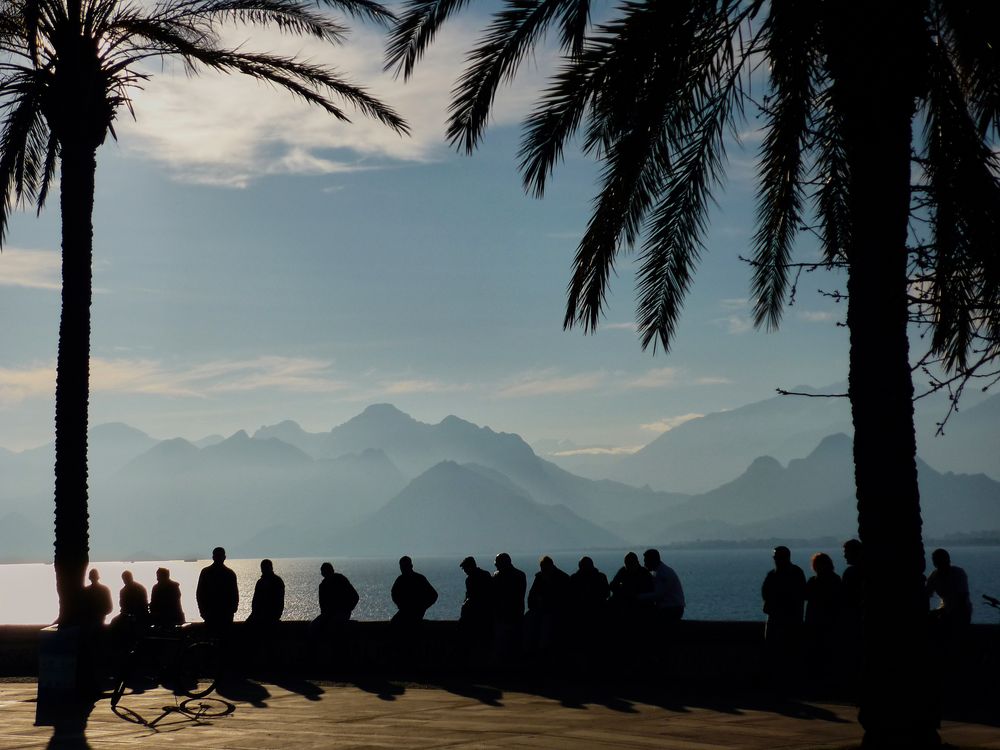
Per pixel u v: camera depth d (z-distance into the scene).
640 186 11.63
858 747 10.20
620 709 14.36
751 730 12.30
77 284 16.23
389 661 20.08
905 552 9.86
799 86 10.88
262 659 20.88
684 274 12.08
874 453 9.95
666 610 17.64
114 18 16.44
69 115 16.17
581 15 11.14
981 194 10.27
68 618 15.59
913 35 10.05
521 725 12.84
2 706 15.65
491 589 19.62
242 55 17.19
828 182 12.70
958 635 14.82
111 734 12.42
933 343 11.51
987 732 12.09
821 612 16.17
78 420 16.09
